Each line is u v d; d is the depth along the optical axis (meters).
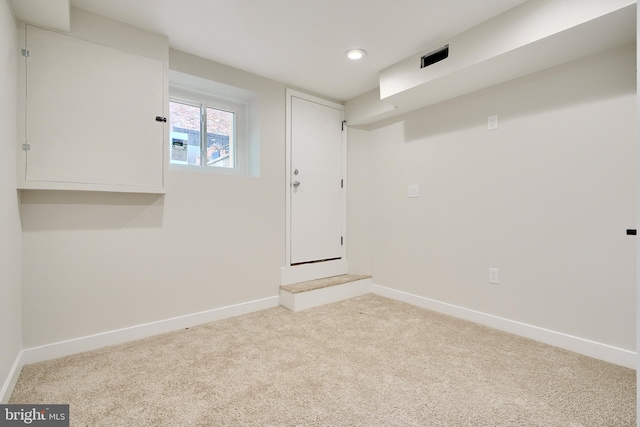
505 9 1.85
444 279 2.72
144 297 2.20
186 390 1.53
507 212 2.29
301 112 3.10
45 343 1.84
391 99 2.68
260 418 1.32
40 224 1.83
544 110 2.10
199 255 2.46
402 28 2.06
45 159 1.75
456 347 2.01
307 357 1.87
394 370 1.72
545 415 1.34
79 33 1.86
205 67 2.49
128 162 2.03
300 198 3.10
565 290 2.00
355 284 3.24
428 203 2.85
